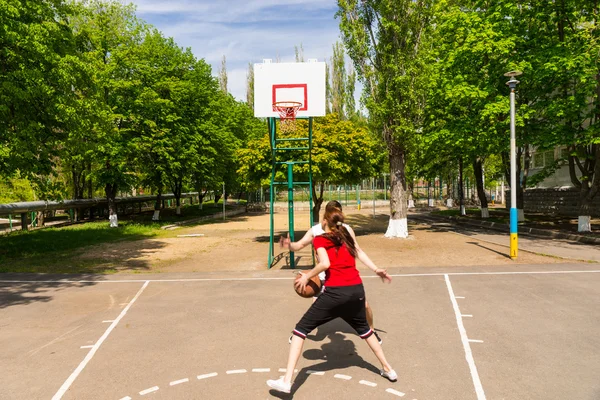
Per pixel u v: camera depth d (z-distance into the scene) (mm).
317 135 17953
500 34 18719
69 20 24469
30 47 12656
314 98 11750
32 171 14578
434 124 21750
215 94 38375
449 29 21547
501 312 7008
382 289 8828
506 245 15570
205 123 31547
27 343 5848
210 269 11914
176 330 6344
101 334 6199
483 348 5438
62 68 13844
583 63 16375
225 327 6457
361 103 18719
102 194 38188
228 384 4504
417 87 17359
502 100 18156
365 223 28250
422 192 67062
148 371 4867
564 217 25781
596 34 17344
